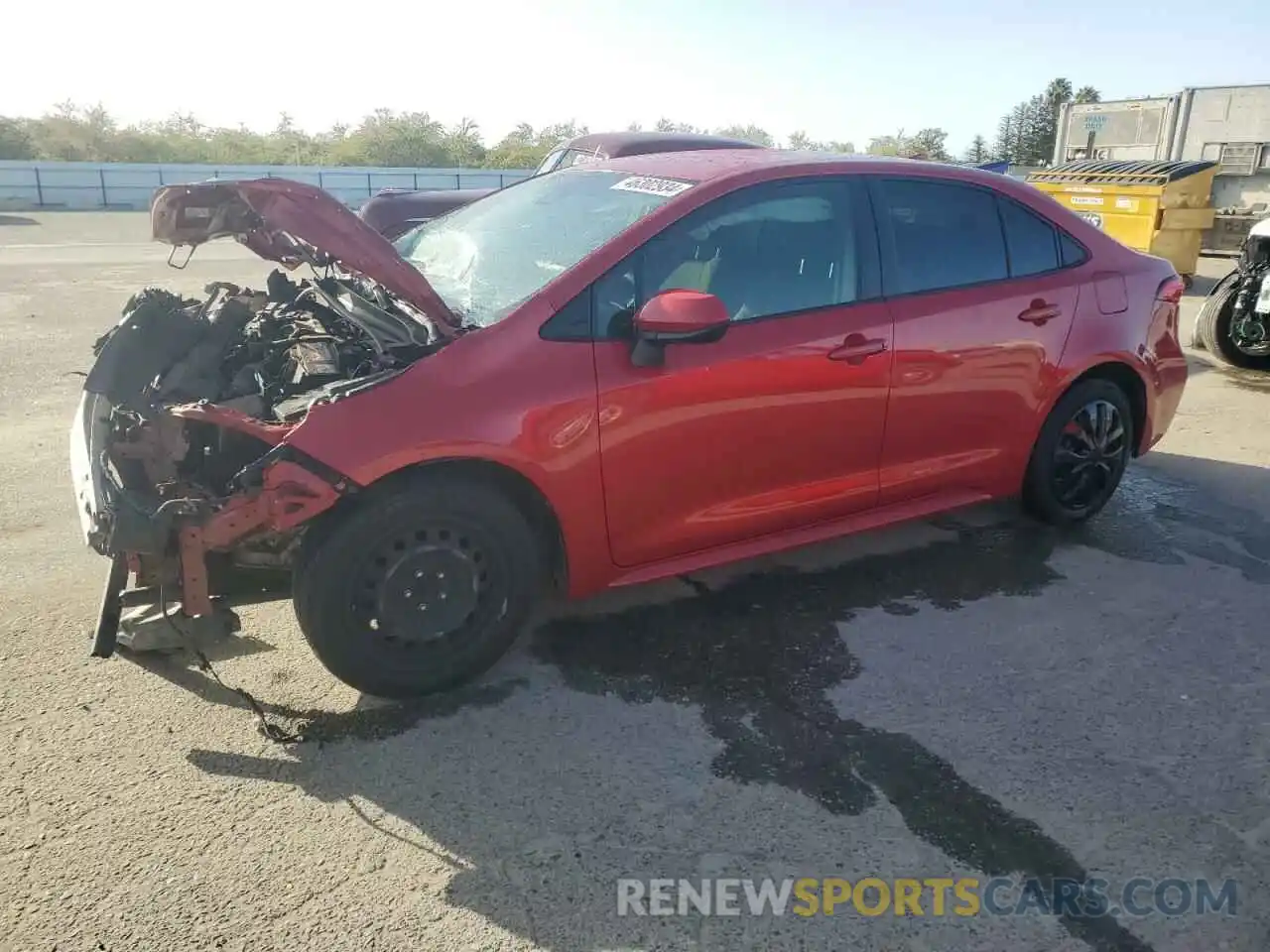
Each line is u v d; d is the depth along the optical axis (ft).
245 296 13.80
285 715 10.30
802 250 12.17
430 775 9.40
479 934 7.55
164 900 7.77
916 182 13.25
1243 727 10.46
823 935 7.63
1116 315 14.84
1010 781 9.47
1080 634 12.39
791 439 12.00
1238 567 14.43
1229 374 27.25
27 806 8.80
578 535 10.88
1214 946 7.58
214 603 9.95
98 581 13.16
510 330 10.39
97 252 54.90
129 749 9.68
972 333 13.26
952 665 11.57
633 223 11.36
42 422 20.21
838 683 11.15
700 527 11.73
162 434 10.18
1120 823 8.92
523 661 11.48
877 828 8.80
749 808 9.03
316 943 7.41
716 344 11.28
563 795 9.16
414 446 9.65
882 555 14.65
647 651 11.78
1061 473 15.10
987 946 7.57
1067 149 61.21
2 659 11.18
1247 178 50.83
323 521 9.78
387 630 10.13
